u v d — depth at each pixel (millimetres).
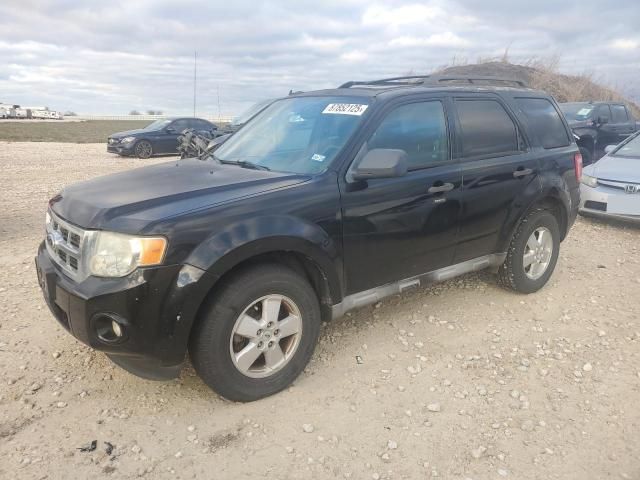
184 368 3705
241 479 2725
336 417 3225
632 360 3973
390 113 3957
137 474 2734
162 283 2896
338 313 3705
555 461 2893
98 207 3125
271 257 3393
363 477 2754
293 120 4301
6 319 4348
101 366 3691
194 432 3059
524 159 4793
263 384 3340
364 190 3674
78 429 3053
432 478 2758
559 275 5750
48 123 60062
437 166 4141
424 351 4031
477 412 3309
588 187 8109
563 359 3971
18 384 3453
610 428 3174
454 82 4809
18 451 2855
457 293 5129
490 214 4512
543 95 5398
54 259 3346
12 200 9500
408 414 3270
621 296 5203
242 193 3312
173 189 3385
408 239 3955
